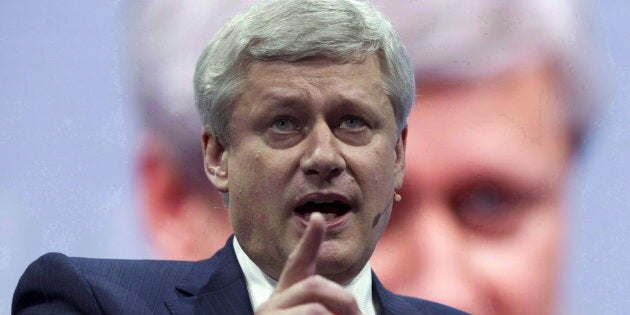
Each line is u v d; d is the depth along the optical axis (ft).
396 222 30.19
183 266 21.57
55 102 29.78
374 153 19.66
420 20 30.78
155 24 30.30
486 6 30.94
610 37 30.94
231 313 20.30
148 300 20.51
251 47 19.65
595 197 30.42
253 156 19.56
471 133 30.58
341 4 19.80
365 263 20.34
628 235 30.45
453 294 29.78
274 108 19.42
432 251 30.01
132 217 29.48
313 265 16.65
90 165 29.55
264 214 19.53
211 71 20.26
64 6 30.17
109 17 30.25
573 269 30.17
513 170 30.45
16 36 29.94
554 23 30.96
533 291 29.94
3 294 28.68
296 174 19.34
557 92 30.78
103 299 20.16
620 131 30.76
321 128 19.30
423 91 30.68
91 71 30.01
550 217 30.35
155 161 29.78
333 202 19.67
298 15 19.53
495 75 30.76
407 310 22.09
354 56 19.66
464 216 30.37
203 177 29.73
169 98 29.99
